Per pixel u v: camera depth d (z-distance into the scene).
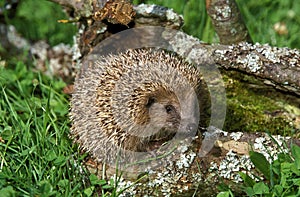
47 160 6.54
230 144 6.98
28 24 10.15
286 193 6.04
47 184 6.04
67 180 6.23
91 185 6.48
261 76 7.61
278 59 7.58
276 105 7.87
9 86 8.62
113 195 6.21
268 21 9.52
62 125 7.36
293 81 7.50
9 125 7.58
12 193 5.93
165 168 6.82
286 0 9.78
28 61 9.62
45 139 6.91
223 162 6.81
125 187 6.70
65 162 6.50
